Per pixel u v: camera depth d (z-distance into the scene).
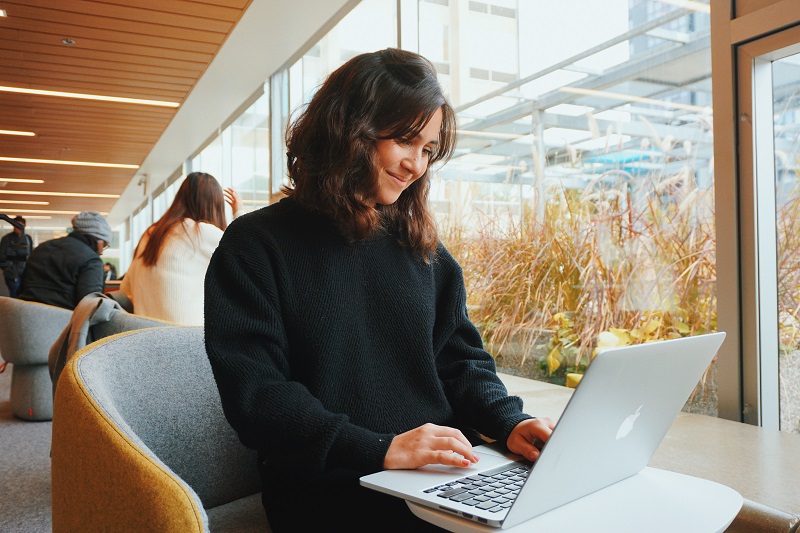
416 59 0.96
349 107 0.93
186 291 2.43
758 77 1.54
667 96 1.73
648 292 1.79
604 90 1.94
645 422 0.77
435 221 1.09
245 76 4.75
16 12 3.54
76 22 3.70
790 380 1.53
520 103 2.32
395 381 0.97
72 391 0.69
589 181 1.99
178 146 7.07
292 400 0.79
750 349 1.54
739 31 1.52
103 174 8.81
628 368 0.65
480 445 0.94
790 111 1.52
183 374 1.00
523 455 0.87
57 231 17.12
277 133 4.75
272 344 0.87
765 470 1.14
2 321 3.20
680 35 1.70
